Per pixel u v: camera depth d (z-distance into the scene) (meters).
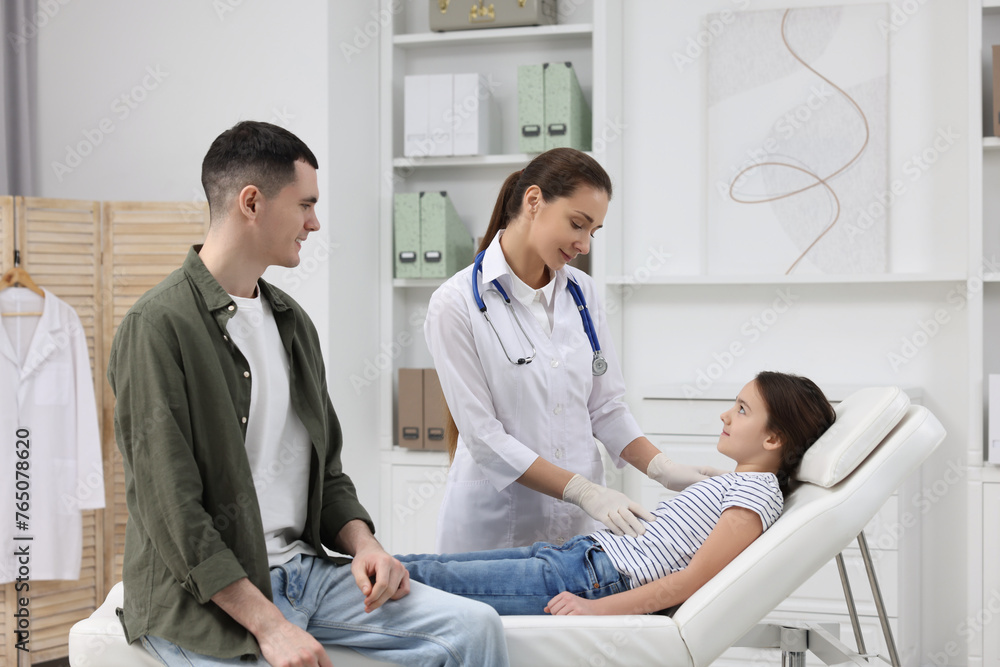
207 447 1.29
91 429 2.74
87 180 3.10
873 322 2.98
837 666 1.57
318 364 1.57
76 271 2.78
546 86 2.99
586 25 3.00
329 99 2.86
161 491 1.22
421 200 3.12
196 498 1.25
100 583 2.82
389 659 1.38
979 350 2.71
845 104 2.99
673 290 3.16
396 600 1.40
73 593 2.78
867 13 2.96
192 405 1.28
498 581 1.62
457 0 3.09
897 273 2.81
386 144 3.20
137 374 1.25
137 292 2.82
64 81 3.11
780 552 1.44
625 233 3.20
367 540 1.47
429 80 3.08
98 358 2.81
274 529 1.42
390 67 3.20
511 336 1.78
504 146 3.29
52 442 2.69
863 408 1.58
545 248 1.70
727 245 3.09
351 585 1.44
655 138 3.16
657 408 2.81
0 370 2.64
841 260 3.00
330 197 2.87
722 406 2.76
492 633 1.34
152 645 1.31
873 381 2.98
